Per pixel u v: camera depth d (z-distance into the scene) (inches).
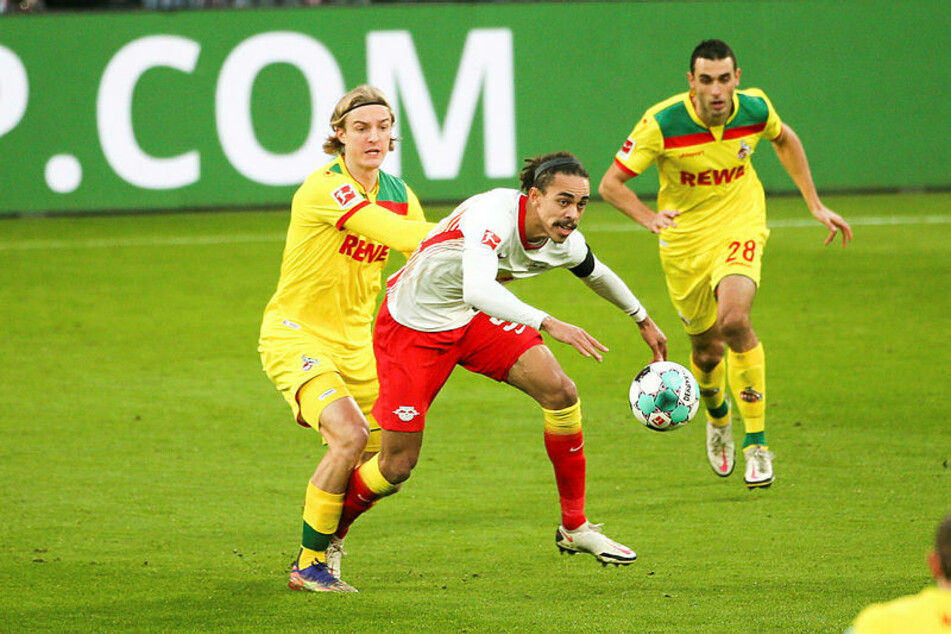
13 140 2332.7
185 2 2544.3
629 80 2388.0
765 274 1793.8
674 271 1007.6
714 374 957.2
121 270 1897.1
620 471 979.9
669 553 776.3
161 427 1123.3
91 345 1453.0
